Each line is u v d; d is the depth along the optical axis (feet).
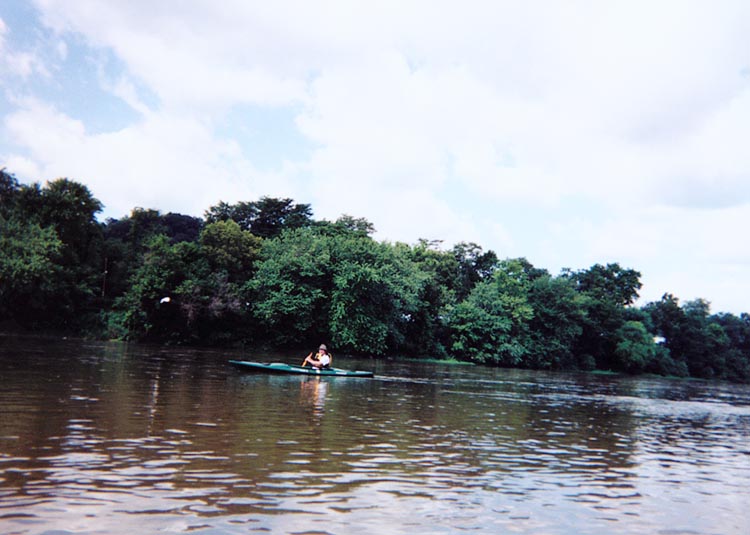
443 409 53.62
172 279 169.89
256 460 27.27
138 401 44.34
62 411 37.42
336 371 86.63
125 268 214.07
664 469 32.40
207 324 177.47
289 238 192.75
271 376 76.95
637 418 59.16
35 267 159.02
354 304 176.76
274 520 18.99
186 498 20.79
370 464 28.17
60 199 184.14
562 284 264.72
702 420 62.34
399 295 187.73
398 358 201.05
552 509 22.65
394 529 18.89
